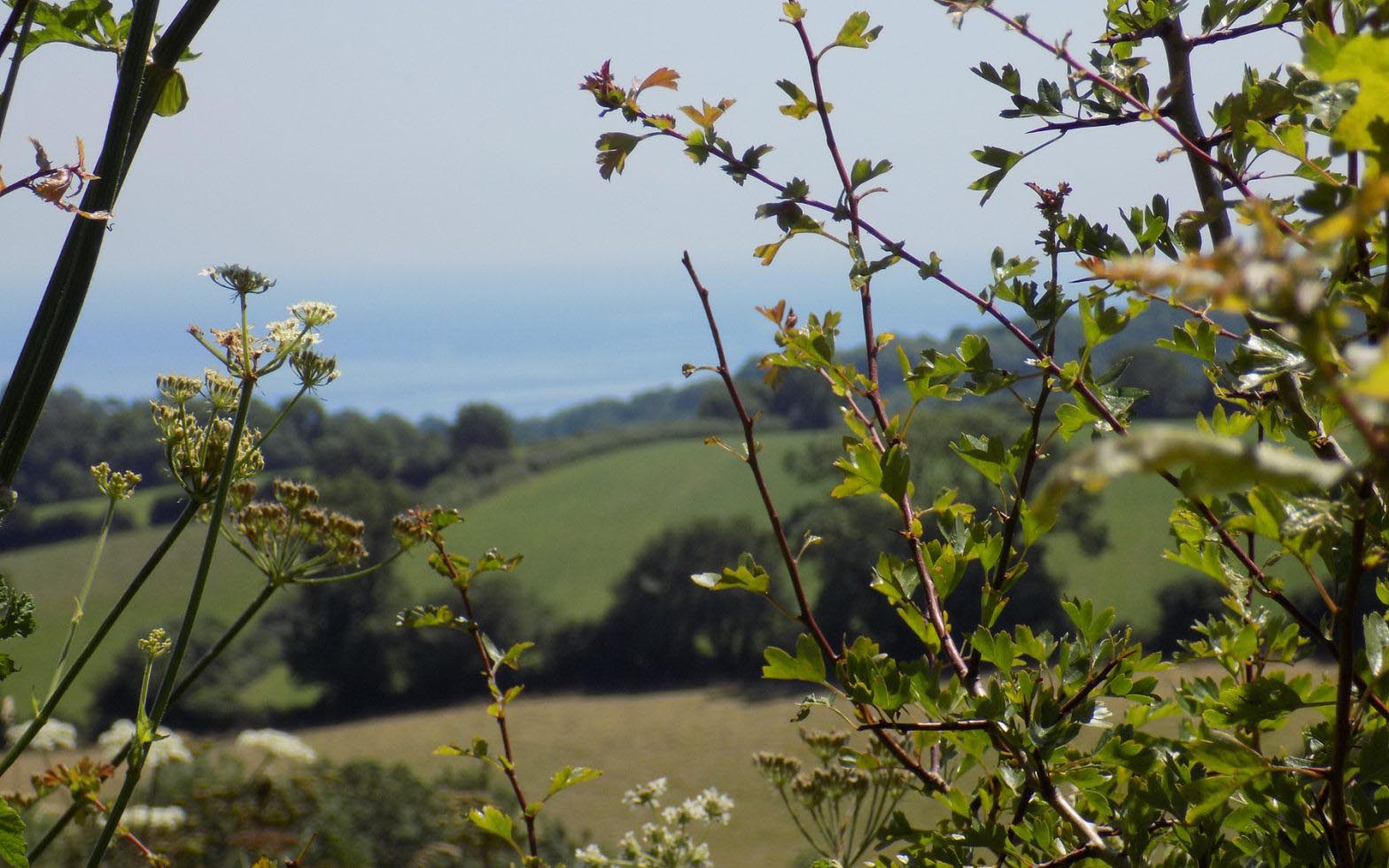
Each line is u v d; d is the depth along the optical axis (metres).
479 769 10.88
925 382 1.40
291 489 2.03
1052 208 1.36
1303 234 0.93
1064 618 30.33
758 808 18.08
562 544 56.53
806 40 1.53
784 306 1.52
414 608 1.95
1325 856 1.05
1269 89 1.27
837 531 33.75
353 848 7.95
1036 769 1.21
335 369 1.83
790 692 38.69
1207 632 1.28
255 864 1.96
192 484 1.81
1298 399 1.22
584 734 36.53
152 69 1.40
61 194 1.17
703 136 1.54
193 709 43.28
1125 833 1.23
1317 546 0.93
